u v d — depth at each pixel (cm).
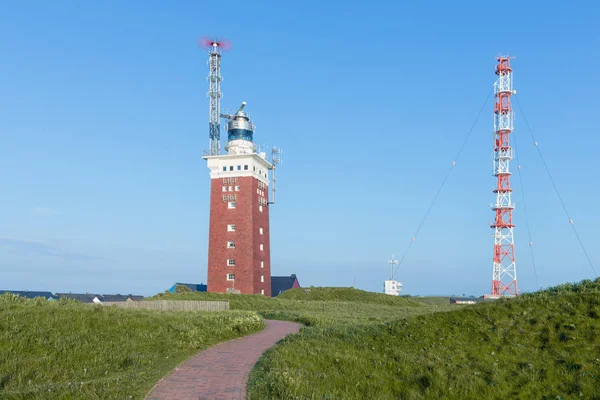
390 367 2236
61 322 2558
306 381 1923
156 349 2428
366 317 5022
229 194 9038
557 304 2722
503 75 9250
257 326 3591
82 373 1922
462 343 2494
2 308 2659
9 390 1645
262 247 9269
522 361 2212
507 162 9144
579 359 2144
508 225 9012
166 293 7425
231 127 9475
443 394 1945
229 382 1898
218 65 9731
